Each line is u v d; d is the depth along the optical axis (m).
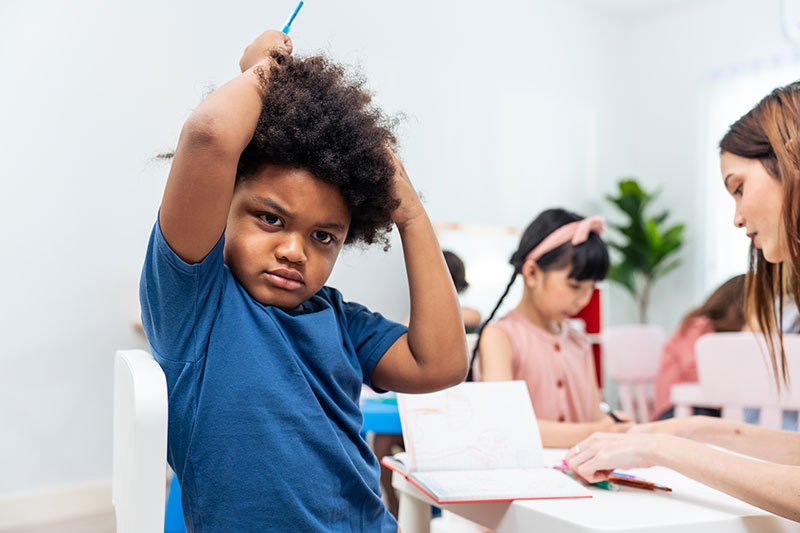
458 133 3.24
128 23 2.29
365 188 0.56
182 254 0.49
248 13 2.51
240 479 0.51
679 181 3.92
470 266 3.15
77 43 2.22
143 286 0.52
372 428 1.45
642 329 2.94
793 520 0.56
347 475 0.55
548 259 1.22
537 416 1.22
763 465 0.59
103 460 2.26
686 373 2.39
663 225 3.96
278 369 0.53
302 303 0.61
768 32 3.55
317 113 0.53
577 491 0.64
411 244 0.62
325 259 0.56
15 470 2.11
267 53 0.58
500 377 1.14
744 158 0.75
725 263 3.66
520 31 3.55
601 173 3.94
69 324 2.21
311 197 0.53
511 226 3.45
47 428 2.16
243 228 0.54
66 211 2.20
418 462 0.71
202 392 0.51
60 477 2.18
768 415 1.31
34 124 2.15
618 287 3.94
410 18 3.04
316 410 0.54
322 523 0.53
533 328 1.27
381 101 2.91
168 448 0.54
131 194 2.31
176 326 0.51
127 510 0.51
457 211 3.22
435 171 3.14
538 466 0.73
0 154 2.10
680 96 3.92
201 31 2.42
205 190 0.48
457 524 0.97
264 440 0.51
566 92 3.77
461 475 0.69
